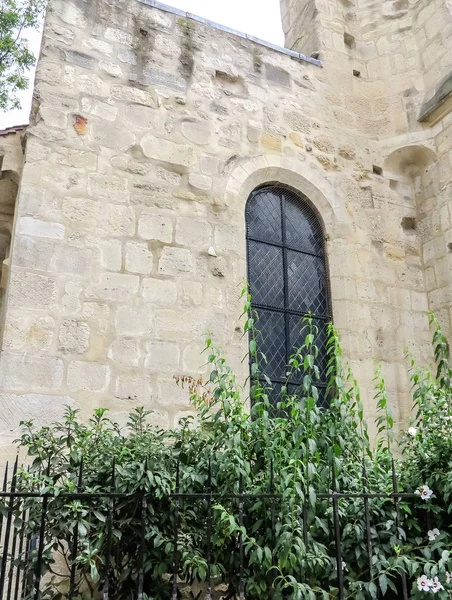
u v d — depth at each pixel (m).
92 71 6.82
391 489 4.44
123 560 4.10
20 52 7.42
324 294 7.77
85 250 6.09
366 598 3.79
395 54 9.18
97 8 7.16
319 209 8.01
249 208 7.58
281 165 7.79
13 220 6.71
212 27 7.96
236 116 7.66
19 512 3.86
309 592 3.53
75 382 5.63
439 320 7.92
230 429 4.14
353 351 7.40
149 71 7.21
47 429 4.32
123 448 4.17
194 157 7.11
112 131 6.68
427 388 4.91
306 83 8.52
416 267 8.28
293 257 7.71
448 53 8.48
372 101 9.04
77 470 4.08
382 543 4.04
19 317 5.59
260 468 4.18
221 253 6.86
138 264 6.31
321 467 4.18
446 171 8.20
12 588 4.80
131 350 5.99
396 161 8.71
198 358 6.30
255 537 4.00
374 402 7.29
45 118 6.36
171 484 4.04
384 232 8.25
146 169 6.74
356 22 9.61
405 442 4.77
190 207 6.86
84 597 4.09
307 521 3.82
